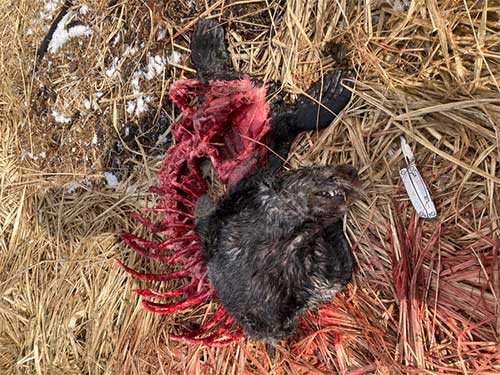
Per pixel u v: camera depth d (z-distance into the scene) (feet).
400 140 2.69
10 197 3.87
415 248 2.64
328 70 2.83
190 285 2.93
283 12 2.97
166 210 2.90
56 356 3.61
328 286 2.48
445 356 2.61
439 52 2.61
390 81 2.68
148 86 3.30
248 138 2.71
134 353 3.34
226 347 3.10
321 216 2.39
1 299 3.85
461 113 2.56
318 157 2.86
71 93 3.54
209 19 3.09
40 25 3.66
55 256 3.70
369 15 2.70
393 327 2.73
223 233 2.53
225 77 2.95
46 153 3.67
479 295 2.53
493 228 2.50
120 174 3.47
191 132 2.93
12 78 3.80
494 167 2.50
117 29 3.36
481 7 2.52
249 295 2.43
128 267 3.07
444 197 2.61
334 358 2.87
